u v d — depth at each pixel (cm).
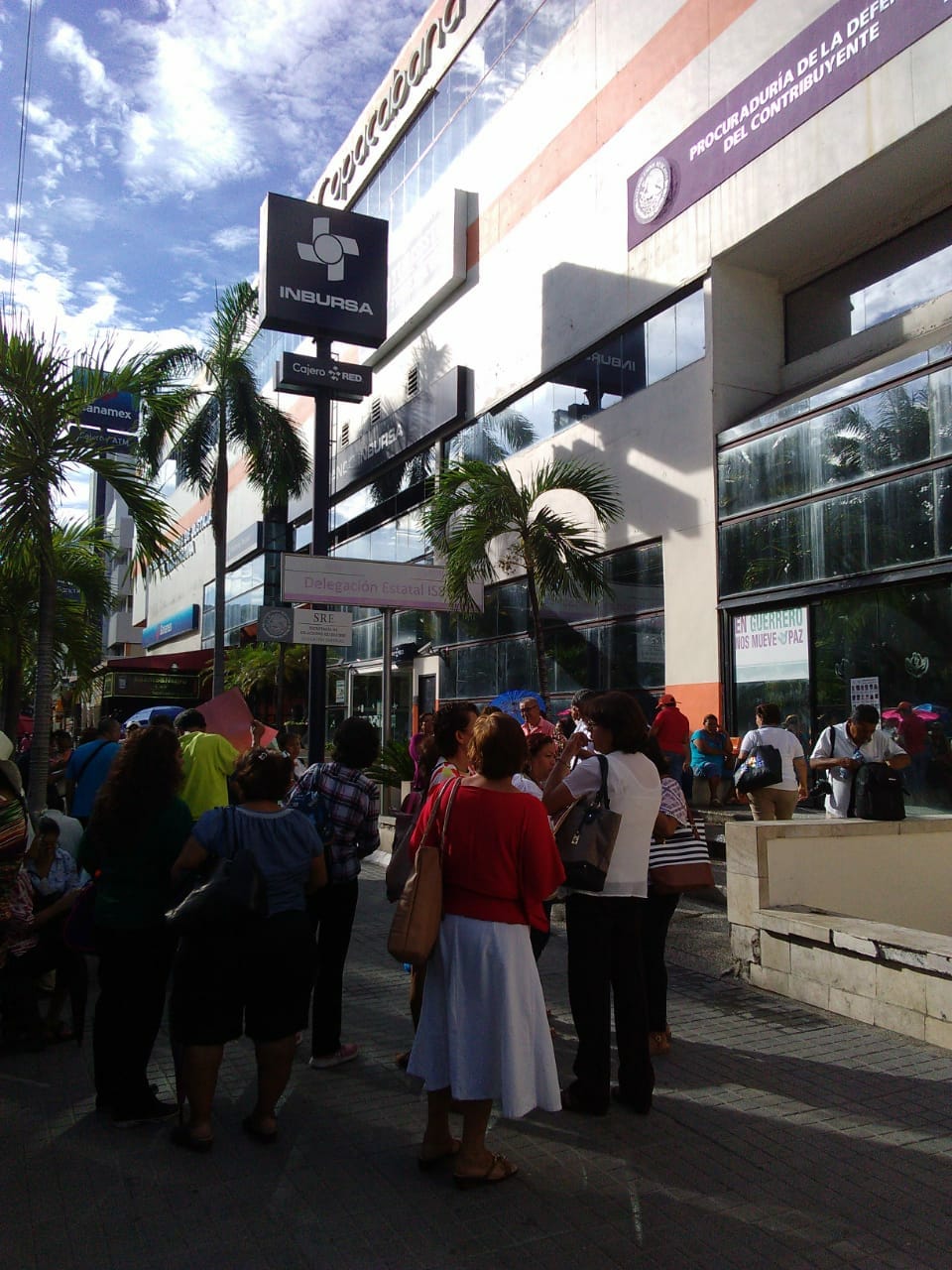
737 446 1298
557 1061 492
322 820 482
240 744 703
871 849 684
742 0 1309
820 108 1171
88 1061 501
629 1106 425
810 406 1184
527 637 1814
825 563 1155
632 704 438
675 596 1395
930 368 1038
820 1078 460
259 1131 393
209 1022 384
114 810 416
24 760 1231
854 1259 305
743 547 1282
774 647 1238
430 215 2202
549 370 1742
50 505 857
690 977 650
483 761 365
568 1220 329
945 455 1016
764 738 841
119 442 970
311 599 1291
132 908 414
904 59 1064
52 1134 402
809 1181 357
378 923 834
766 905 632
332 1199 345
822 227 1257
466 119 2105
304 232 1906
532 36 1859
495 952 348
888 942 529
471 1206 340
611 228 1580
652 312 1483
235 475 4212
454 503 1467
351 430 2747
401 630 2414
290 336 3409
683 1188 352
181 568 5181
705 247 1359
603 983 423
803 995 588
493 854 353
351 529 2823
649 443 1466
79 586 1312
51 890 534
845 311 1293
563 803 422
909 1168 367
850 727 771
